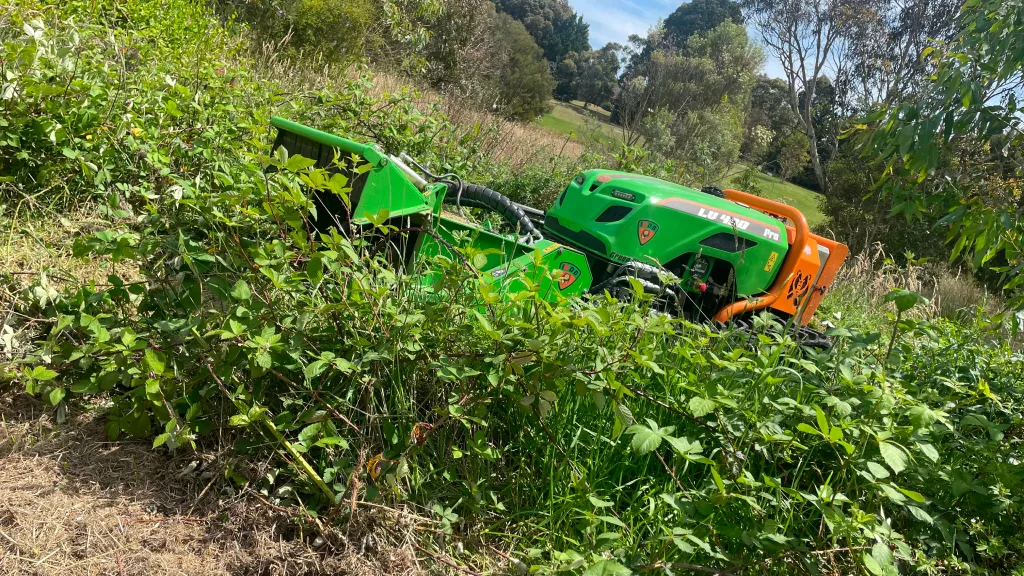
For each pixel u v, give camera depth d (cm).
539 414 303
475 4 1919
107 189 455
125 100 487
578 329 327
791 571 298
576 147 1697
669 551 289
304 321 297
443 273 320
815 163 3428
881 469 288
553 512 313
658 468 342
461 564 286
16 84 429
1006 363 477
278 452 293
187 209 355
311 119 673
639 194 512
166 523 272
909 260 525
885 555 261
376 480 292
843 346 400
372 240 413
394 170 381
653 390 360
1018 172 438
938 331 504
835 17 3453
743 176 2075
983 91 417
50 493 270
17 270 375
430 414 325
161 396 279
